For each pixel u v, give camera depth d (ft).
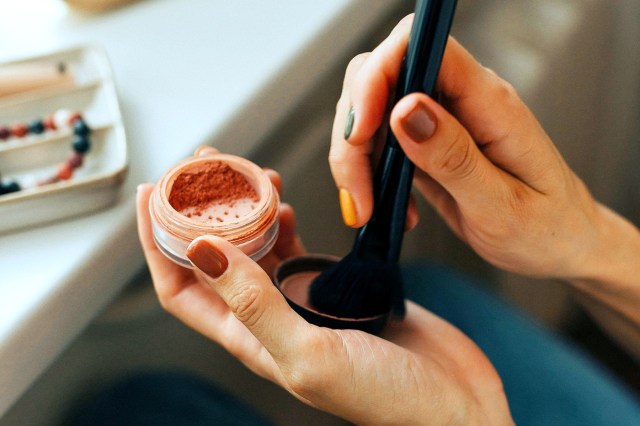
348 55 1.56
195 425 1.30
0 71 1.19
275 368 0.95
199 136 1.14
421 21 0.81
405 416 0.91
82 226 1.04
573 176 1.08
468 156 0.87
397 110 0.82
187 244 0.90
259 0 1.37
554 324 2.12
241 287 0.84
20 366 0.96
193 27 1.32
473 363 1.02
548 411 1.33
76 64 1.23
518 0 1.69
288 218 1.10
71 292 1.00
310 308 0.99
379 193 0.93
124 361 1.49
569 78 1.75
